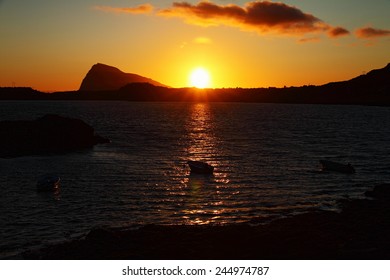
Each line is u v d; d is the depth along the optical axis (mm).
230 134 122438
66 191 48094
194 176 56938
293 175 57875
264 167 64250
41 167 63781
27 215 39125
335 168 60719
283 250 26828
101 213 39781
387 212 34969
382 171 61688
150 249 27312
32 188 49719
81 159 71938
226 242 28406
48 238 33031
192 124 163875
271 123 172000
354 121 185750
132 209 41062
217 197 45500
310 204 42500
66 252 27375
